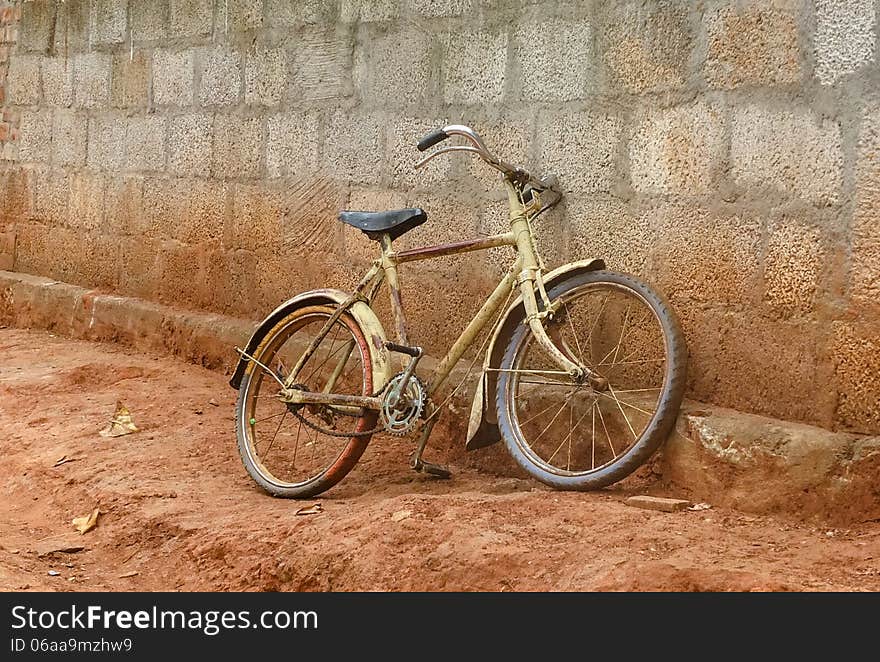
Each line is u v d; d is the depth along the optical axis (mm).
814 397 3770
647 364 4309
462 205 5023
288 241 6000
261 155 6145
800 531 3574
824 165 3721
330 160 5707
